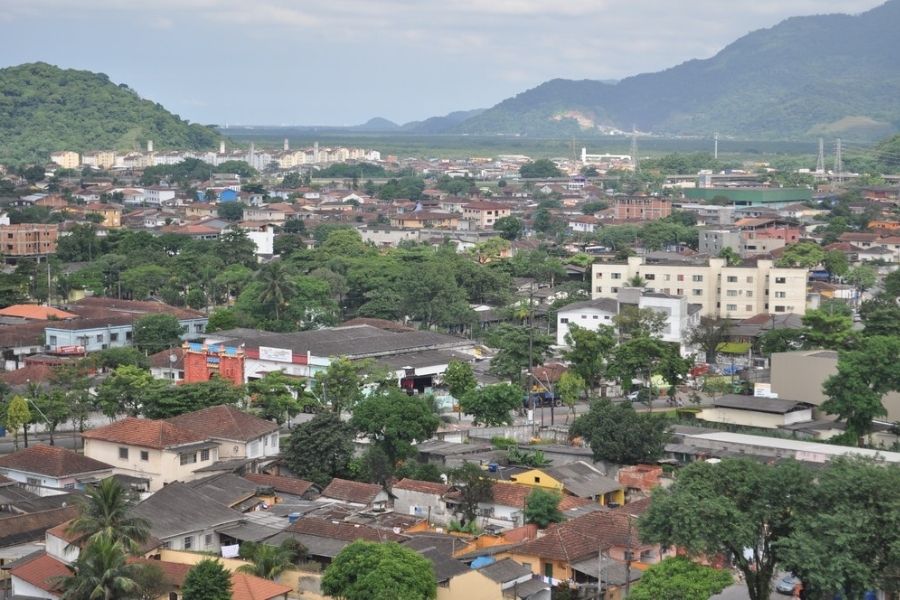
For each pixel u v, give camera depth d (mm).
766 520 91812
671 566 91625
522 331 187875
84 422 157000
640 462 135000
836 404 150875
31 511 110812
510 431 154875
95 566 83375
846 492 89750
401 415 137250
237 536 105125
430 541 104000
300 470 129250
